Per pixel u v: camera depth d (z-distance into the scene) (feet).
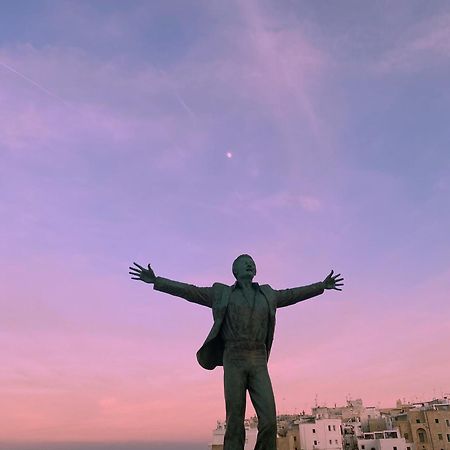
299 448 325.42
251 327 46.26
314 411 399.65
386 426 360.69
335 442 326.85
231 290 47.65
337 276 51.52
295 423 350.02
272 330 47.60
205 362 48.19
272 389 45.80
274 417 44.70
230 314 46.52
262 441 44.73
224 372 46.26
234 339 46.19
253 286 48.42
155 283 47.50
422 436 332.19
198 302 48.60
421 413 336.90
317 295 50.62
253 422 316.19
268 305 47.42
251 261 48.32
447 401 387.55
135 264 47.73
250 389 45.98
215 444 298.76
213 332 46.42
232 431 45.01
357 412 402.93
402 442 320.91
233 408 45.03
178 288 47.65
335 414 404.16
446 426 330.54
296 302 50.08
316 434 326.44
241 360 45.80
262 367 46.11
